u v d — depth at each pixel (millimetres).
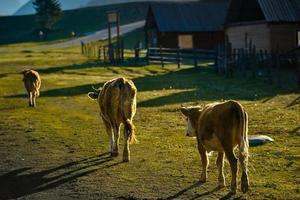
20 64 56656
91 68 49281
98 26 142625
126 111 13516
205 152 11312
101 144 16203
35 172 13070
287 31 46000
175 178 11922
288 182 11234
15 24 153500
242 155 9781
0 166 13836
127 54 67562
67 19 155500
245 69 36781
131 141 13703
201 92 29062
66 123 20406
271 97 25938
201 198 10391
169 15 69562
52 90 32875
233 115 9898
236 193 10523
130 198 10609
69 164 13734
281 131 17062
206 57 51000
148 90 31234
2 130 19078
